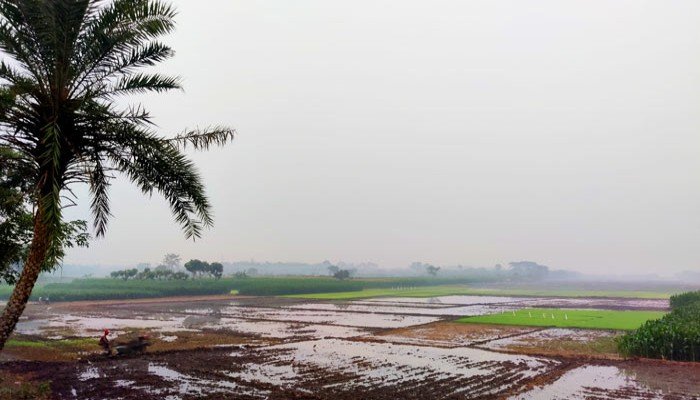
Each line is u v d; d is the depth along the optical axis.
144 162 16.23
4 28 14.07
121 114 15.45
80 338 31.16
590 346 29.12
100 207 17.30
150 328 37.66
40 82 14.25
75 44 14.64
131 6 14.96
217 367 22.16
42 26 13.69
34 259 14.70
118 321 43.00
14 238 19.86
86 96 14.79
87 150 15.20
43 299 67.94
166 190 16.69
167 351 26.14
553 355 25.69
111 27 14.93
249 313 51.56
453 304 66.81
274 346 28.75
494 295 92.69
